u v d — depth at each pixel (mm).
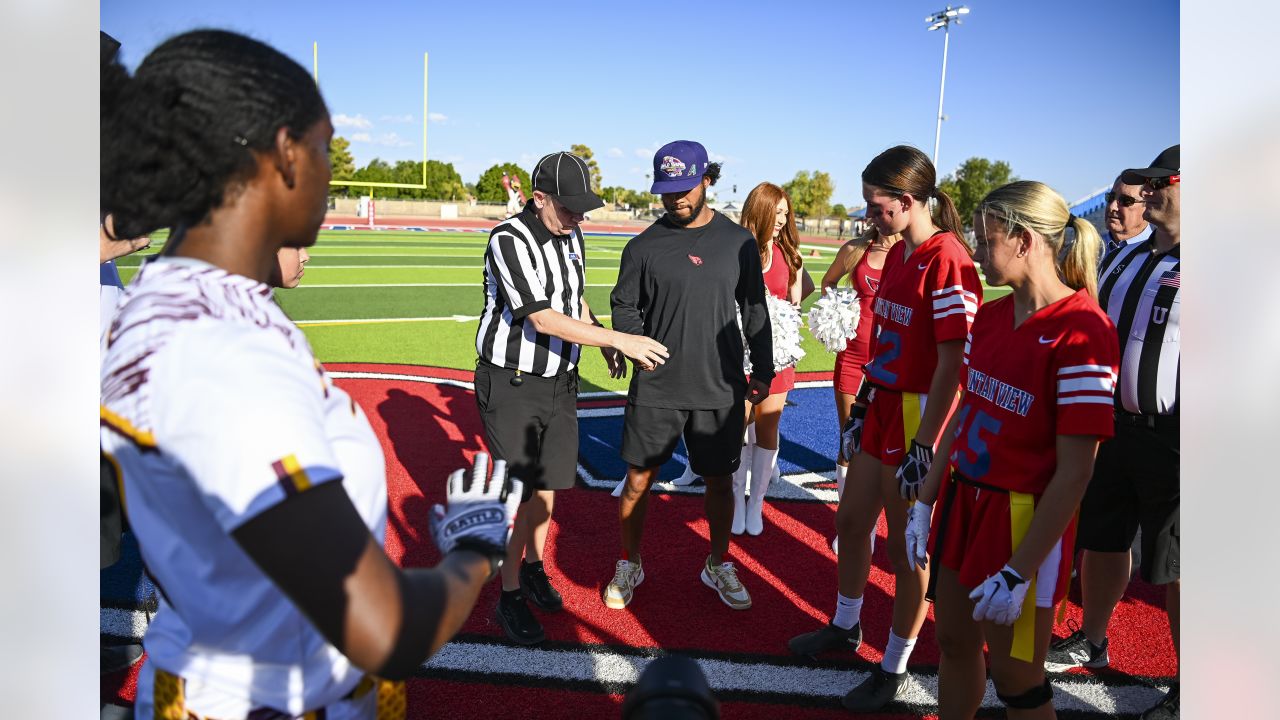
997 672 1970
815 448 5500
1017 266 1870
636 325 3131
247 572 905
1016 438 1909
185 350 785
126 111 832
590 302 12844
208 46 843
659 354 2861
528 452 3049
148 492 849
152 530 893
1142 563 2734
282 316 922
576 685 2691
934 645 3039
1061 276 1904
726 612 3236
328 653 1010
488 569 970
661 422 3090
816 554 3809
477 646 2922
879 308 2729
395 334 9227
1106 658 2912
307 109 896
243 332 814
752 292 3162
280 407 771
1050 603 1904
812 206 63656
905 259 2670
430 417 5848
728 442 3135
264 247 913
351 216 48031
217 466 747
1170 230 2719
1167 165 2766
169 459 792
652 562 3676
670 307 3025
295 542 741
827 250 31703
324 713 1022
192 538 875
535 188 2930
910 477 2379
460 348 8531
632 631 3068
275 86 857
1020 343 1900
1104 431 1730
